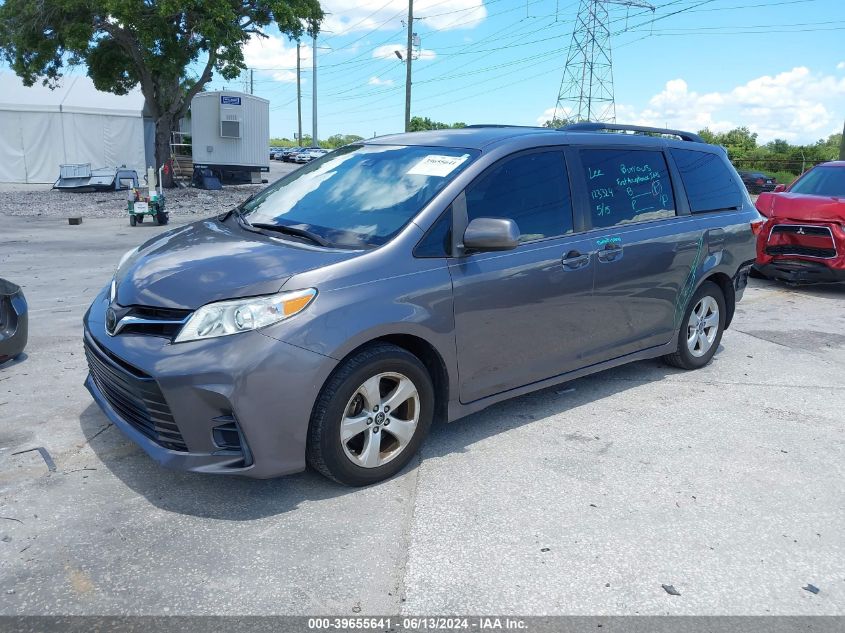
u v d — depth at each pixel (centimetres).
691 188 538
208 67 2525
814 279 901
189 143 3481
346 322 329
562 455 405
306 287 326
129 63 2566
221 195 2480
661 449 418
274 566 291
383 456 363
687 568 300
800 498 365
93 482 355
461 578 287
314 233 381
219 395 307
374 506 341
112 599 267
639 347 506
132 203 1573
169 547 302
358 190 412
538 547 311
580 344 454
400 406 372
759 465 402
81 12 2277
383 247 357
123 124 2948
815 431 454
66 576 280
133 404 338
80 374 510
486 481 370
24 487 347
